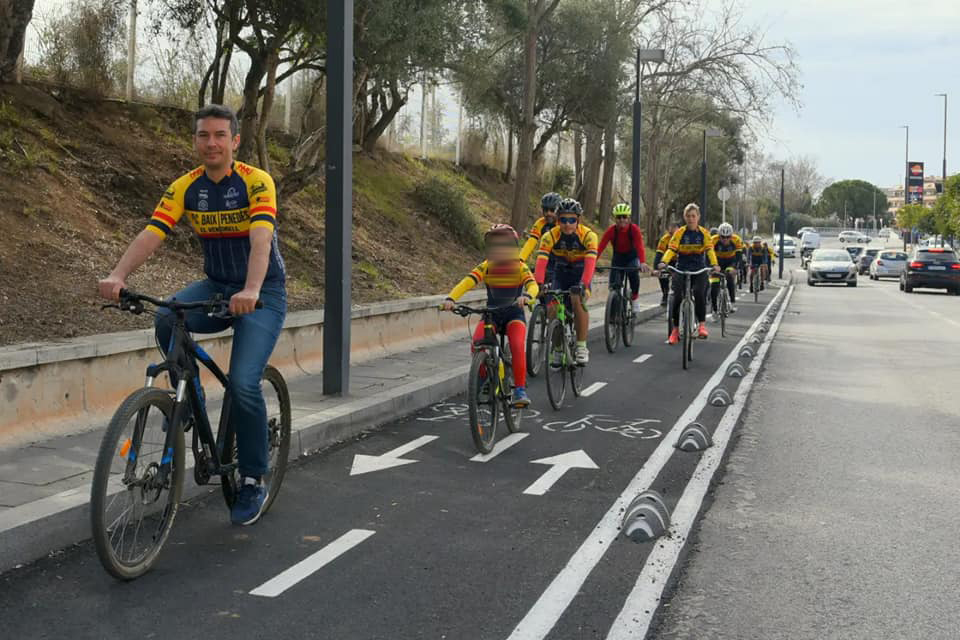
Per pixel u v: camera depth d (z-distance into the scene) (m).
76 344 6.79
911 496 6.04
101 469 4.09
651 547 4.93
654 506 5.40
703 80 36.00
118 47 14.54
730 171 66.75
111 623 3.86
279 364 9.59
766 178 137.62
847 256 44.41
